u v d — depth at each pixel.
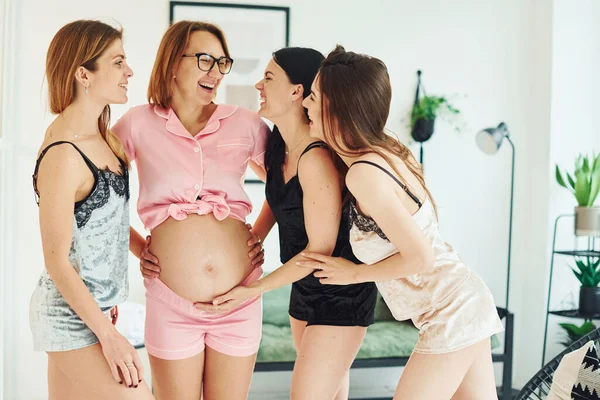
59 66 1.79
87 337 1.79
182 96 2.09
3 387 3.61
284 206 2.14
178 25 2.07
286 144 2.15
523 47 4.29
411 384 1.87
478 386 1.99
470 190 4.27
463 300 1.87
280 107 2.10
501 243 4.31
